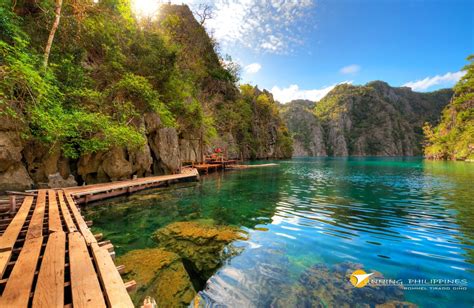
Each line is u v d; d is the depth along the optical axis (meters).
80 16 11.80
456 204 9.62
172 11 37.28
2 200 6.45
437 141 64.06
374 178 19.55
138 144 12.79
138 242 5.63
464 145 50.12
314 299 3.33
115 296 2.11
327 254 4.85
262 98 67.38
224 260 4.60
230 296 3.41
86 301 2.01
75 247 3.38
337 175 22.02
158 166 16.36
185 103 22.98
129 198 10.85
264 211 8.60
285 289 3.58
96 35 14.09
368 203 9.89
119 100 14.00
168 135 16.97
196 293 3.50
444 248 5.13
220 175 22.08
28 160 9.27
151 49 17.09
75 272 2.58
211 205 9.59
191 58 33.78
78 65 11.98
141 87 13.38
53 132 8.55
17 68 6.37
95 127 10.47
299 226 6.77
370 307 3.16
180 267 4.30
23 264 2.75
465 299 3.30
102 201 10.03
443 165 36.31
